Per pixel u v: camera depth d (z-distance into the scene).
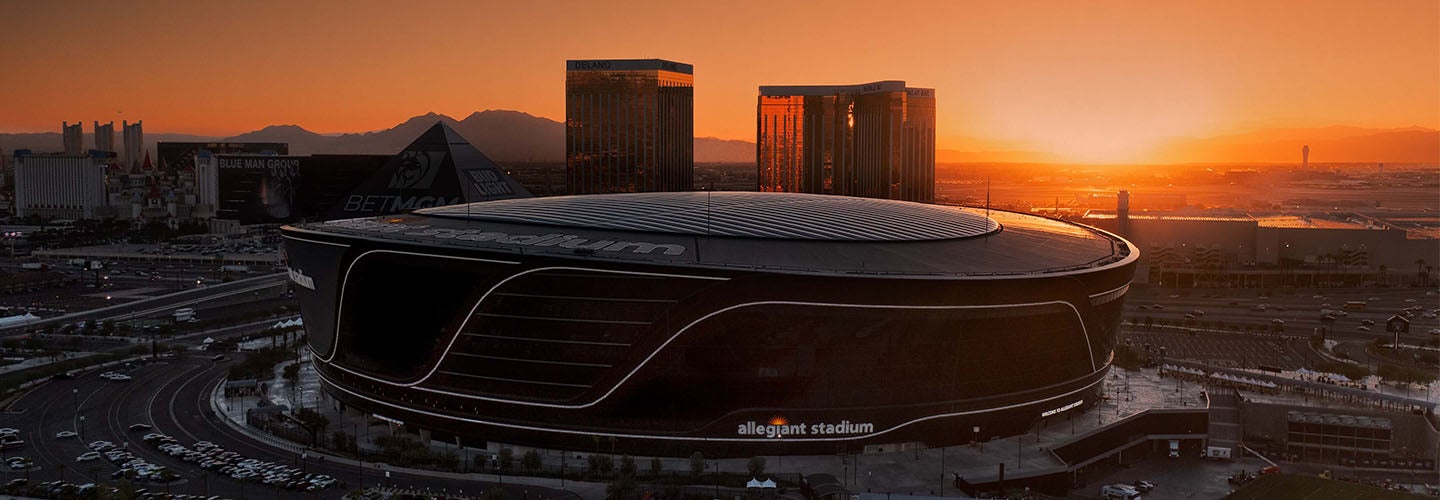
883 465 188.88
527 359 195.00
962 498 168.00
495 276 192.62
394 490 174.62
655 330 187.12
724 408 191.62
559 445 196.62
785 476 181.88
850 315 186.50
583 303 189.75
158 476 182.00
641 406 192.00
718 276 184.50
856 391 192.75
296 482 179.25
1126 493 188.50
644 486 175.88
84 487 175.00
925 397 196.38
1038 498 176.12
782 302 184.88
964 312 191.00
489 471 186.88
